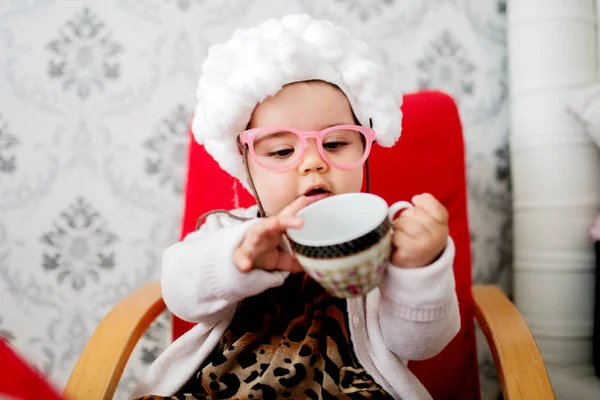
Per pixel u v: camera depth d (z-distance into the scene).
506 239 1.19
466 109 1.17
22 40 1.14
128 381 1.22
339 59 0.71
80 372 0.68
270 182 0.68
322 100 0.69
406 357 0.68
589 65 1.03
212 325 0.74
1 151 1.15
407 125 0.98
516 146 1.09
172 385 0.73
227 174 0.99
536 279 1.05
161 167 1.17
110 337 0.73
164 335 1.21
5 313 1.19
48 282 1.18
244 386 0.67
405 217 0.57
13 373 0.36
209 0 1.14
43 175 1.16
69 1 1.13
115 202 1.17
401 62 1.15
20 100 1.14
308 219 0.52
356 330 0.71
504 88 1.16
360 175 0.72
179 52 1.14
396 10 1.15
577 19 1.02
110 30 1.14
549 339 1.04
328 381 0.65
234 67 0.70
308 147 0.66
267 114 0.68
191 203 0.99
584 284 1.02
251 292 0.58
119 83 1.15
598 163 1.02
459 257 0.95
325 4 1.14
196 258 0.62
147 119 1.16
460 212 0.97
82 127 1.15
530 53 1.05
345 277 0.46
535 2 1.04
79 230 1.17
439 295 0.58
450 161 0.98
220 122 0.70
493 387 1.22
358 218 0.52
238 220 0.80
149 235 1.18
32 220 1.17
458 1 1.15
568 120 1.01
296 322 0.70
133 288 1.19
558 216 1.02
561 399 0.90
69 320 1.19
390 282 0.59
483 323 0.77
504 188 1.18
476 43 1.16
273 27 0.72
